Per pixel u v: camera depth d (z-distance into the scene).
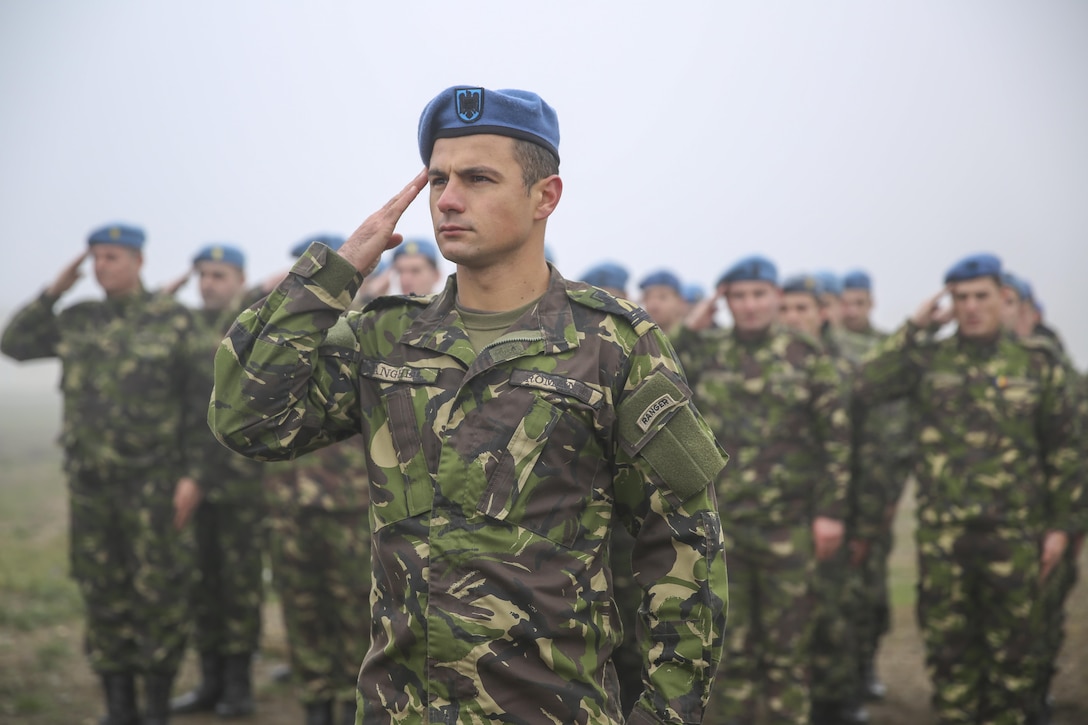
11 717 7.32
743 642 6.79
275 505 7.21
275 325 2.64
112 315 7.35
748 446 6.94
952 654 6.88
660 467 2.56
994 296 6.91
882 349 7.38
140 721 7.24
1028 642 6.73
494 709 2.44
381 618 2.59
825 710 8.00
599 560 2.61
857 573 8.42
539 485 2.51
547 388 2.53
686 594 2.56
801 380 6.98
